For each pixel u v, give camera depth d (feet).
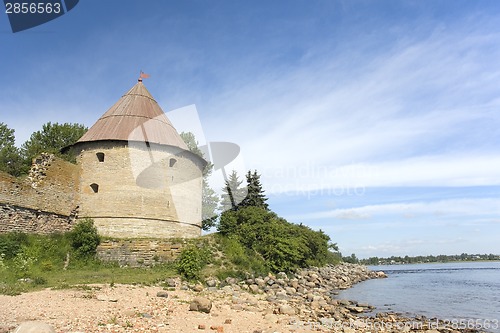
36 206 91.56
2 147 137.59
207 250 100.27
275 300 78.23
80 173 106.11
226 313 54.39
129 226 100.07
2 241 79.66
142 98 118.21
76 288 60.59
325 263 180.24
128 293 60.23
